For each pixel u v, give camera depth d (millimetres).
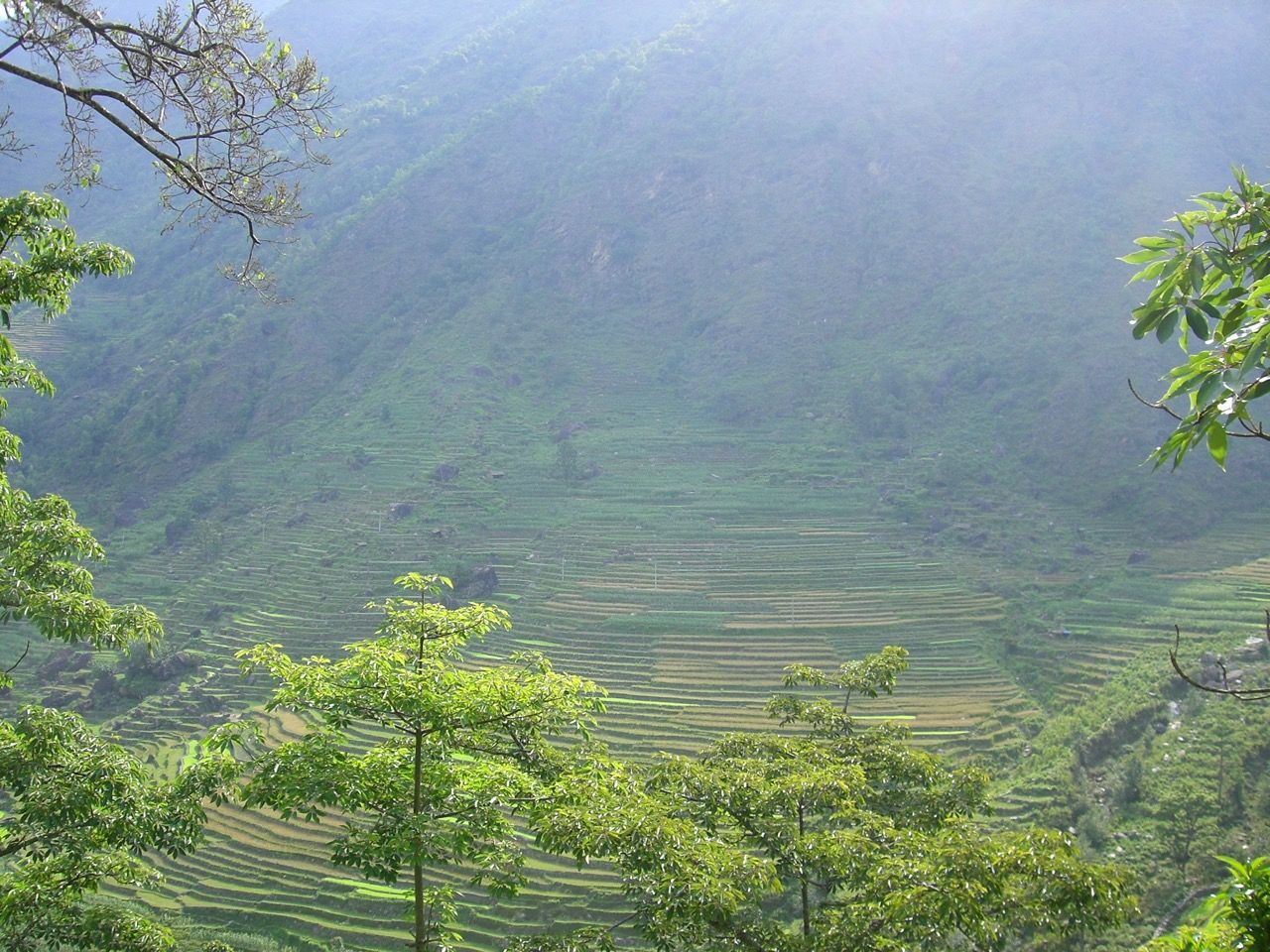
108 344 144625
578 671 63781
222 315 142125
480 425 116562
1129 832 39188
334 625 75875
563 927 36969
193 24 11703
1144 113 147625
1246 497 85438
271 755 12000
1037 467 96500
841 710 17562
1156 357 103125
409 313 148625
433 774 12062
